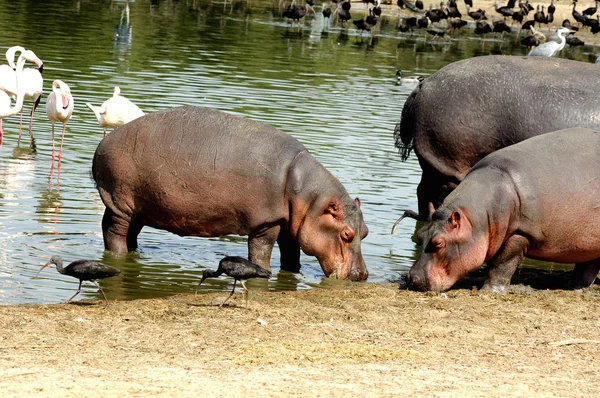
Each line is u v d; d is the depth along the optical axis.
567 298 19.70
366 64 54.44
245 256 22.42
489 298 19.28
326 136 33.56
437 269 19.59
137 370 13.23
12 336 14.85
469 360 14.77
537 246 19.94
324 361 14.23
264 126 20.83
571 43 73.88
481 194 19.48
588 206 19.75
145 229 24.20
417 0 87.88
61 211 24.34
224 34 61.66
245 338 15.40
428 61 59.19
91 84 39.38
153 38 55.19
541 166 19.77
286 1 91.38
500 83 23.94
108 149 20.89
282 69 48.50
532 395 12.95
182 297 18.50
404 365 14.23
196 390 12.35
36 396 11.82
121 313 16.78
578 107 23.53
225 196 20.27
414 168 31.23
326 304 18.27
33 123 34.94
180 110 20.86
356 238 20.75
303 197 20.31
